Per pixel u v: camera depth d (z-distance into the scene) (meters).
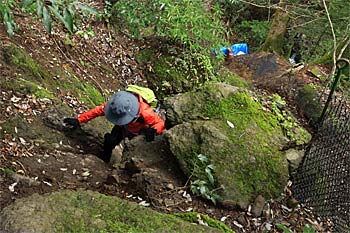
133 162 3.91
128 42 7.61
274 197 3.73
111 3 7.98
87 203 2.82
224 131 3.91
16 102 4.68
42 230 2.52
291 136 4.25
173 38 7.32
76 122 4.62
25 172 3.65
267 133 4.08
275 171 3.79
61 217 2.65
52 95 5.14
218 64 7.40
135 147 4.14
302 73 7.50
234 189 3.61
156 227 2.71
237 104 4.30
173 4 7.08
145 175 3.71
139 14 7.33
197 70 7.13
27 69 5.22
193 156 3.75
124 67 7.23
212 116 4.16
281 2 9.01
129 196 3.64
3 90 4.71
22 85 4.88
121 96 4.28
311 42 10.32
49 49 6.16
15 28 2.68
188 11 6.99
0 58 5.02
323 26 9.34
